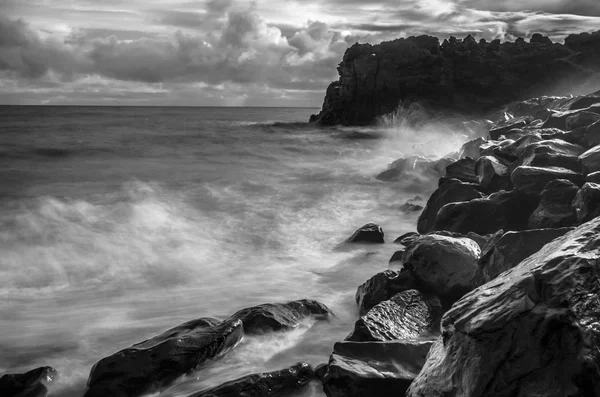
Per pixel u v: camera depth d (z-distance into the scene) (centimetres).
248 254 1027
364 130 5206
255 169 2427
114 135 4316
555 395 309
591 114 1131
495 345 337
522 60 5656
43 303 770
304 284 834
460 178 1162
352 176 2053
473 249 699
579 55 5556
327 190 1761
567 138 1044
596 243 366
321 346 598
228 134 4753
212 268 934
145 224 1248
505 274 412
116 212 1366
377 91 5703
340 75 6084
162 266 940
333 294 783
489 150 1256
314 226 1262
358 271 891
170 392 510
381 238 1056
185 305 752
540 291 343
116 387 499
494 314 346
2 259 965
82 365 577
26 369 569
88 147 3325
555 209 768
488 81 5588
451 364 364
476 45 5941
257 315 616
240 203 1552
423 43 5934
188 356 529
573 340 315
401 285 680
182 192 1747
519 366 326
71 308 748
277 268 927
